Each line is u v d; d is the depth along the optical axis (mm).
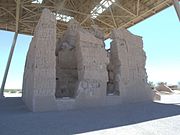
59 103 13602
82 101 14555
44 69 13539
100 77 15742
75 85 16062
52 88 13531
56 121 9242
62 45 18859
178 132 6938
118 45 17766
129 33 19094
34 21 33594
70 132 7113
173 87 54250
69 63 18266
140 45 19750
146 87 19141
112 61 18500
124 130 7320
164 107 14039
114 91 17531
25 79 20172
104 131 7203
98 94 15414
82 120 9445
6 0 29859
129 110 12805
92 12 31688
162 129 7406
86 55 15352
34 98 12891
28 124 8570
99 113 11727
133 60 18594
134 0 29438
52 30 14398
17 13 28859
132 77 18078
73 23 19266
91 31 19531
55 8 30969
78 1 32531
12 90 57438
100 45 16359
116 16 32188
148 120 9211
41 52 13711
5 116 10883
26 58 21641
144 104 16234
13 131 7316
